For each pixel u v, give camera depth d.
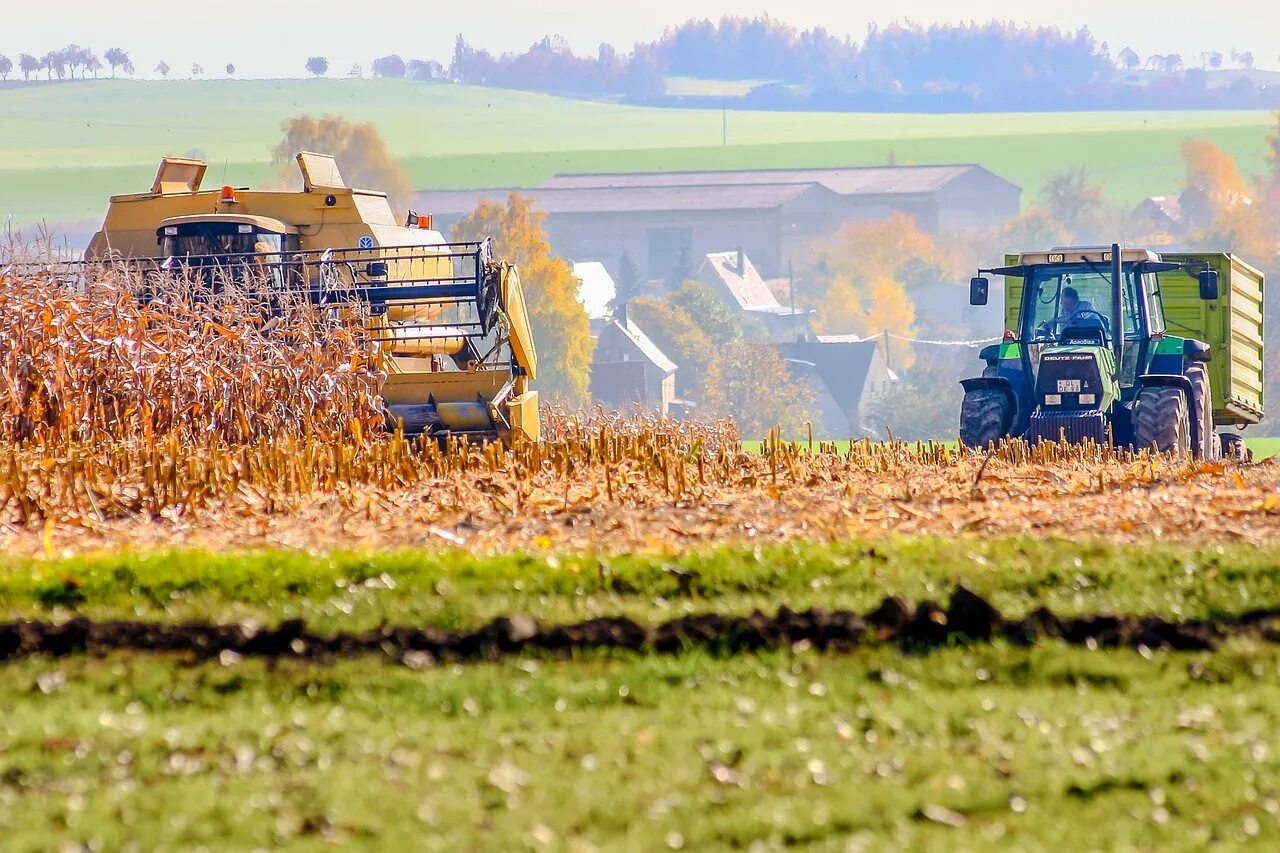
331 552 38.88
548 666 30.12
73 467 49.88
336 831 21.48
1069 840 21.31
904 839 21.20
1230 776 23.75
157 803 22.55
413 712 27.36
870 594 34.72
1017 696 27.94
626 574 35.97
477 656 30.86
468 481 53.66
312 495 51.03
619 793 22.94
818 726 26.20
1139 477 57.00
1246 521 44.50
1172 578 35.72
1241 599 34.06
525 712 27.27
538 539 41.00
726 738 25.48
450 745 25.30
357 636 31.50
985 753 24.86
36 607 34.12
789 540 41.16
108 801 22.66
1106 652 30.50
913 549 38.47
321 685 28.89
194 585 35.47
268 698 28.23
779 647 30.98
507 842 20.97
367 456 56.12
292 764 24.42
